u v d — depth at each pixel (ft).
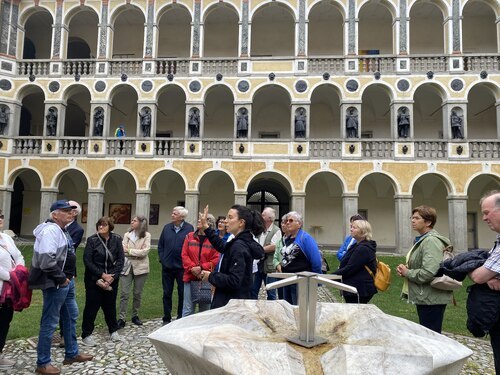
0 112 81.46
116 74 83.30
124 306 30.14
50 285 19.25
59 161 81.41
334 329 14.21
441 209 91.71
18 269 21.04
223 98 93.71
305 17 81.35
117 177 96.07
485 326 13.64
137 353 23.89
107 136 82.07
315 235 93.20
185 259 24.77
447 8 78.79
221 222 29.60
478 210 90.48
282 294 28.99
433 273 17.21
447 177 75.15
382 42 92.89
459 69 77.05
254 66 81.41
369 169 76.79
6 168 81.30
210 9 83.41
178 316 30.14
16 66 84.02
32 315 32.96
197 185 79.41
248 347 10.73
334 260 66.69
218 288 18.33
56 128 82.64
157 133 97.09
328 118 94.07
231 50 96.27
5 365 21.56
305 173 77.87
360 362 10.29
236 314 14.10
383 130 92.79
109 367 21.52
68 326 21.74
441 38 91.97
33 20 95.35
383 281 20.75
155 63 82.94
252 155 79.15
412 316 35.27
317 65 80.89
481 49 90.27
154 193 97.14
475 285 14.30
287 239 24.35
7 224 80.48
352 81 79.00
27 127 99.76
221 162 79.46
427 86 78.95
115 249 26.07
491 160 74.59
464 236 73.51
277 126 95.04
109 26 84.74
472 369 23.03
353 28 80.28
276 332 13.70
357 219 22.15
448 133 76.43
